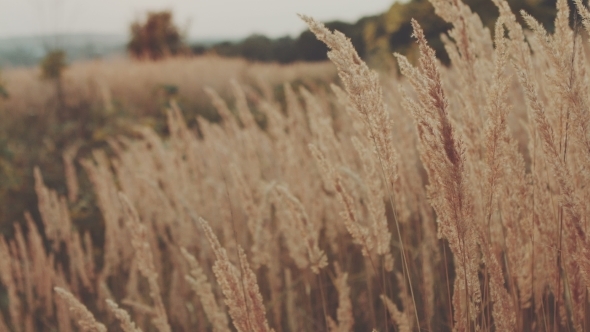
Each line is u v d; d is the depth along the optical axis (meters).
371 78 1.12
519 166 1.29
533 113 1.06
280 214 2.13
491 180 1.20
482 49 1.77
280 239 2.87
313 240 1.59
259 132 3.33
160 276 2.99
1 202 4.72
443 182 1.03
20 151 6.64
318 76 14.22
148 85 12.29
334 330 1.75
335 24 17.12
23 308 3.26
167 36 23.25
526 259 1.47
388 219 2.72
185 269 2.86
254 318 1.28
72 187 4.14
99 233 4.25
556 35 1.22
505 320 1.17
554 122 1.37
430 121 1.00
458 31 1.51
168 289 3.09
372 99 1.12
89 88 10.67
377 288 2.53
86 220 4.28
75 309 1.38
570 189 1.04
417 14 9.62
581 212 1.12
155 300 1.80
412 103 1.02
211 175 3.30
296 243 2.13
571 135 1.17
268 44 26.31
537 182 1.42
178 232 2.95
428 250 2.18
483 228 1.36
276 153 3.26
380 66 9.86
